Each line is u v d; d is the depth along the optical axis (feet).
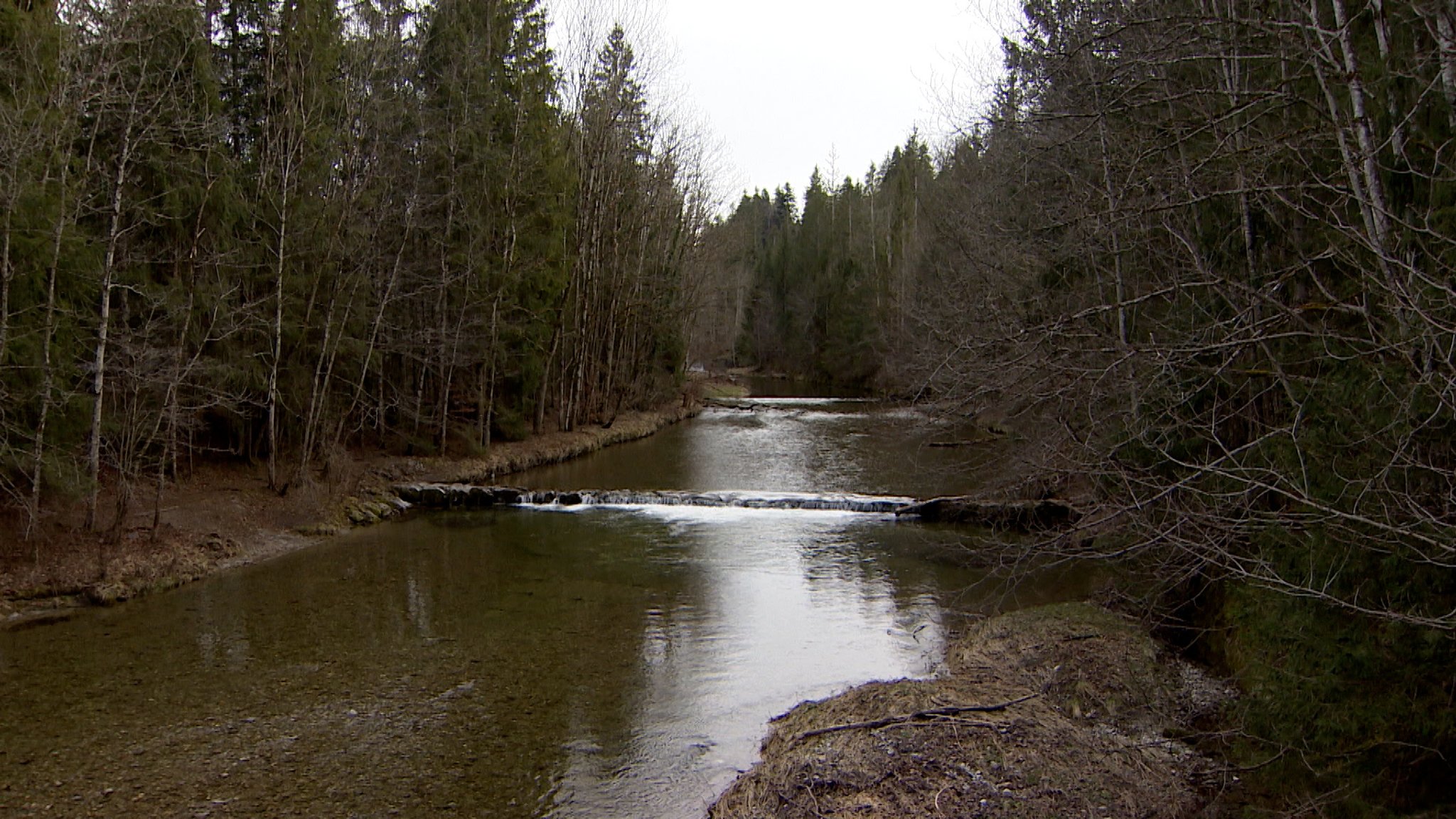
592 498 75.00
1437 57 20.48
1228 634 32.73
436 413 89.51
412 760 28.30
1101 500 31.63
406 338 81.71
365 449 87.92
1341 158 22.57
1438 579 17.12
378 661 37.40
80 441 50.98
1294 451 20.51
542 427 105.91
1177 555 29.96
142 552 50.39
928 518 68.49
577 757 28.48
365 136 78.13
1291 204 19.89
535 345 98.53
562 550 58.08
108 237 51.52
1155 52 22.12
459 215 87.04
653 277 124.36
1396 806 17.65
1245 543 24.35
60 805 25.30
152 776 27.14
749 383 232.94
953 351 27.66
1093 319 34.60
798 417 147.23
